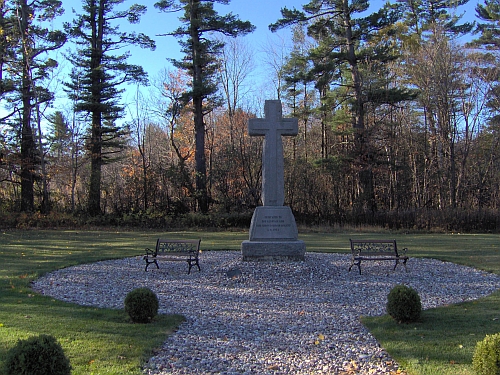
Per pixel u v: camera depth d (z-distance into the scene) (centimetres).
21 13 3105
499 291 1008
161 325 729
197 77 3291
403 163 3803
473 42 4031
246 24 3189
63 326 706
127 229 2858
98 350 601
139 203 3438
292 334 702
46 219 2888
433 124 3625
